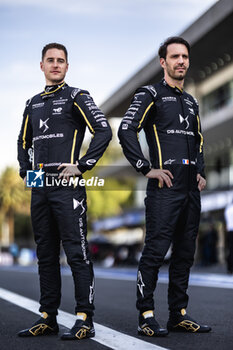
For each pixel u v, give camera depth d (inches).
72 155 199.8
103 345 179.8
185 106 207.6
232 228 569.9
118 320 250.2
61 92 203.3
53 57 202.8
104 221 1963.6
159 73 1242.0
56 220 198.5
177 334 200.7
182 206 201.8
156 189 201.3
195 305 307.6
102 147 196.4
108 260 1165.7
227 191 1141.1
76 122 202.1
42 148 201.8
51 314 204.1
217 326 224.4
